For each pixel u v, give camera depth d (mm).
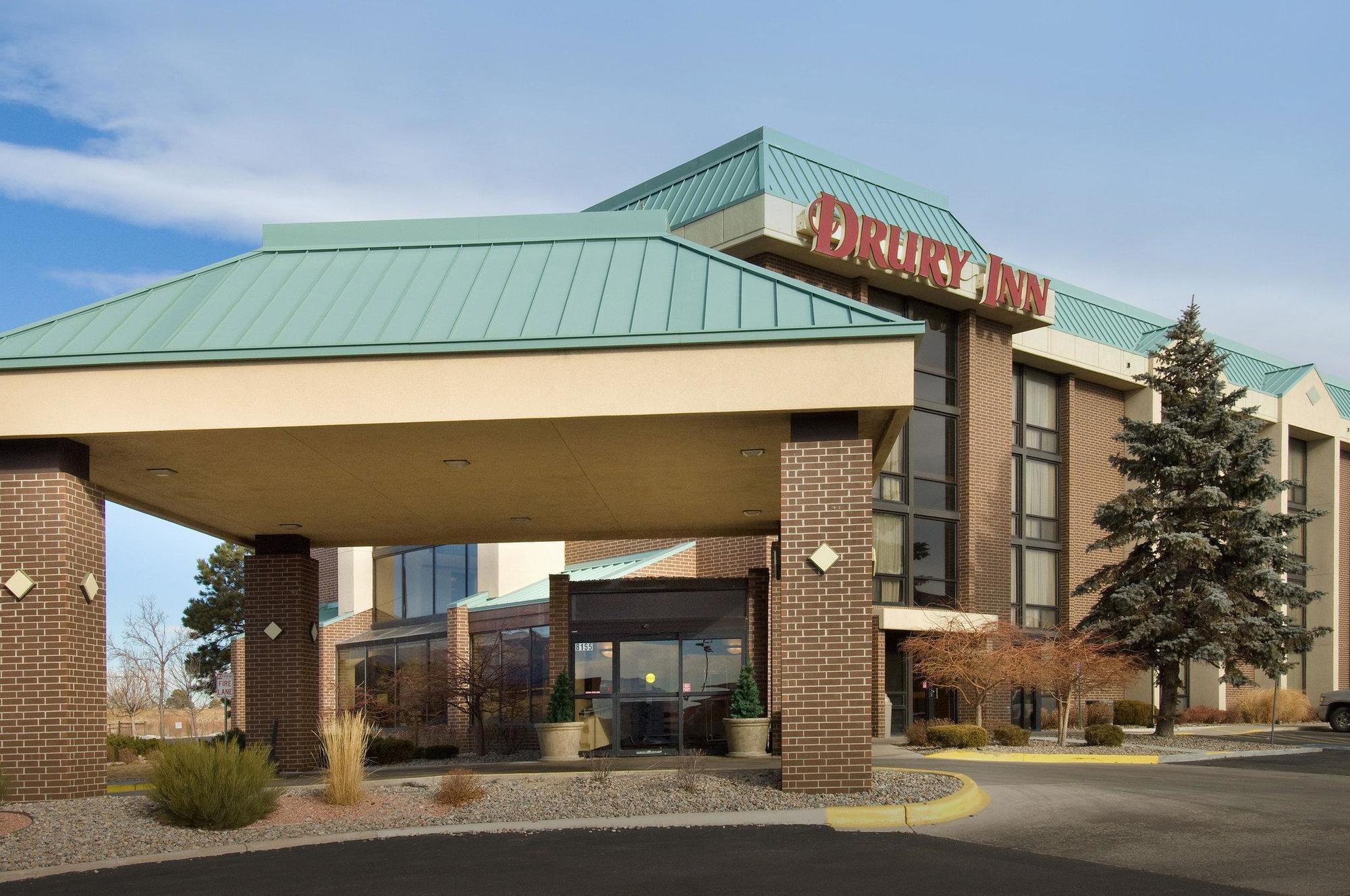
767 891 9594
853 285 29359
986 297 31328
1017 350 34688
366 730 17172
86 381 14758
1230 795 15648
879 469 18109
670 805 13648
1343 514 49000
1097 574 30609
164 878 10773
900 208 31516
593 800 14180
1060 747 25469
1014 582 34781
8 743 14734
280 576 22828
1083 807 14164
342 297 16109
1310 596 29094
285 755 21906
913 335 14047
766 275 15859
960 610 29984
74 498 15188
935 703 30672
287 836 12820
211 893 9977
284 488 18703
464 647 32469
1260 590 29750
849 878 10023
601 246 17328
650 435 15461
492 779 16469
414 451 16250
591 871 10484
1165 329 42188
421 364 14508
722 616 24141
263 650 22484
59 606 14867
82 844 12414
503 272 16625
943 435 31938
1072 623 35844
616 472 17922
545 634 29719
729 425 14969
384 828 13148
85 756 15164
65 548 14961
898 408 14273
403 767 23906
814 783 14016
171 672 45906
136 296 16500
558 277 16359
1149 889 9555
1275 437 44000
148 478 17734
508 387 14398
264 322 15555
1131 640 28750
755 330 14211
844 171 30891
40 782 14688
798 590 14273
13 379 14805
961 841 11844
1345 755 25562
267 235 17828
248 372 14641
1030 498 35812
